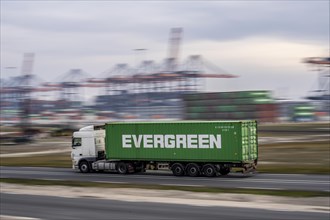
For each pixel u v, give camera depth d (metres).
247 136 36.75
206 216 19.62
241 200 24.62
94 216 20.17
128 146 39.66
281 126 140.62
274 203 23.42
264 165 45.69
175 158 37.78
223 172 38.19
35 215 20.97
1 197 28.06
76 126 161.75
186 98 183.88
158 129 38.38
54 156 64.75
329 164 44.56
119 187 31.00
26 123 186.25
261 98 172.12
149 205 23.16
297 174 37.69
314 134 98.38
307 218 18.86
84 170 42.38
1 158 66.06
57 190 30.70
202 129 36.81
